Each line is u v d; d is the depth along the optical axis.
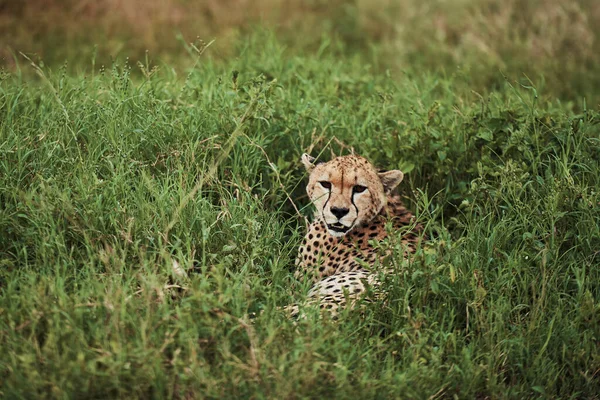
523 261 10.02
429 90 14.44
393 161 12.12
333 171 10.33
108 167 10.59
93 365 7.25
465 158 12.16
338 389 7.63
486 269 9.76
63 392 7.15
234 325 8.19
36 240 9.25
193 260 9.16
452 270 9.10
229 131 11.73
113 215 9.66
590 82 16.91
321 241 10.73
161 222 9.71
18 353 7.67
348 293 8.72
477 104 13.83
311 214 11.87
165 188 10.25
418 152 12.18
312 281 10.27
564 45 18.44
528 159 11.53
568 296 9.72
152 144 11.30
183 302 8.16
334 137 11.84
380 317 9.14
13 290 8.34
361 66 17.53
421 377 8.10
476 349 8.85
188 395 7.57
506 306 9.23
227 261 9.23
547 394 8.40
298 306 8.69
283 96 13.33
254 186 11.49
